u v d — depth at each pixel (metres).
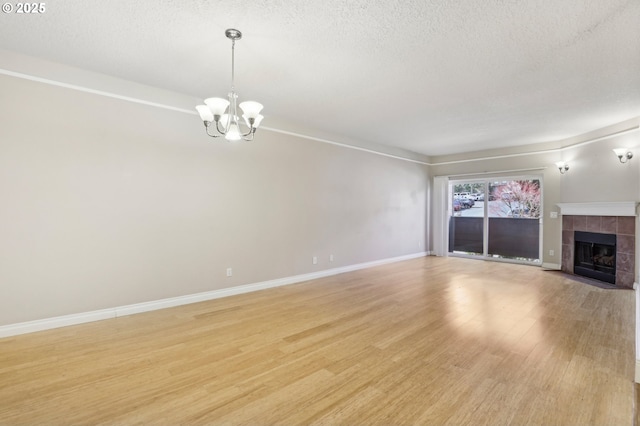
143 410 1.84
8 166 2.86
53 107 3.06
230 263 4.30
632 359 2.47
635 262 4.62
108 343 2.75
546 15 2.21
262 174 4.63
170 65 3.08
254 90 3.68
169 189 3.77
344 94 3.79
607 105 4.09
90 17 2.30
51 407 1.86
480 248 7.39
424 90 3.64
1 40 2.65
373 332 3.03
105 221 3.35
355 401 1.94
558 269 6.06
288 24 2.36
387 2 2.09
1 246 2.84
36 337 2.86
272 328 3.13
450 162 7.77
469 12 2.19
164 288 3.74
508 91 3.64
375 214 6.54
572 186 5.75
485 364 2.40
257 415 1.81
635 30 2.38
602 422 1.74
